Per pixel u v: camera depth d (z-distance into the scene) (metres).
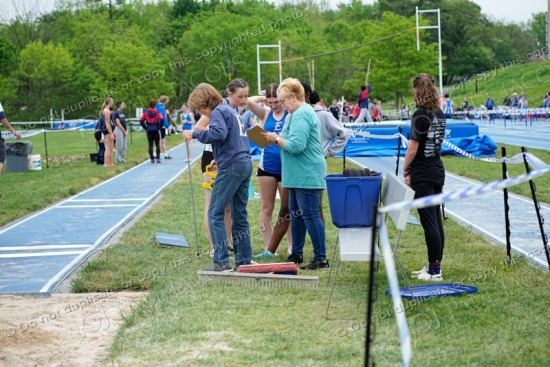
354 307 6.57
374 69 61.50
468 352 5.29
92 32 68.81
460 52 89.44
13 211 13.64
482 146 23.20
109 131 23.30
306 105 8.11
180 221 11.94
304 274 8.02
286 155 8.21
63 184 18.16
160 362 5.26
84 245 10.26
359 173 7.49
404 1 101.56
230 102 8.34
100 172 21.38
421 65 60.44
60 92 62.97
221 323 6.13
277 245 9.07
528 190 14.13
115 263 8.61
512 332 5.70
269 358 5.26
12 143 22.28
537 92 49.47
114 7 89.69
